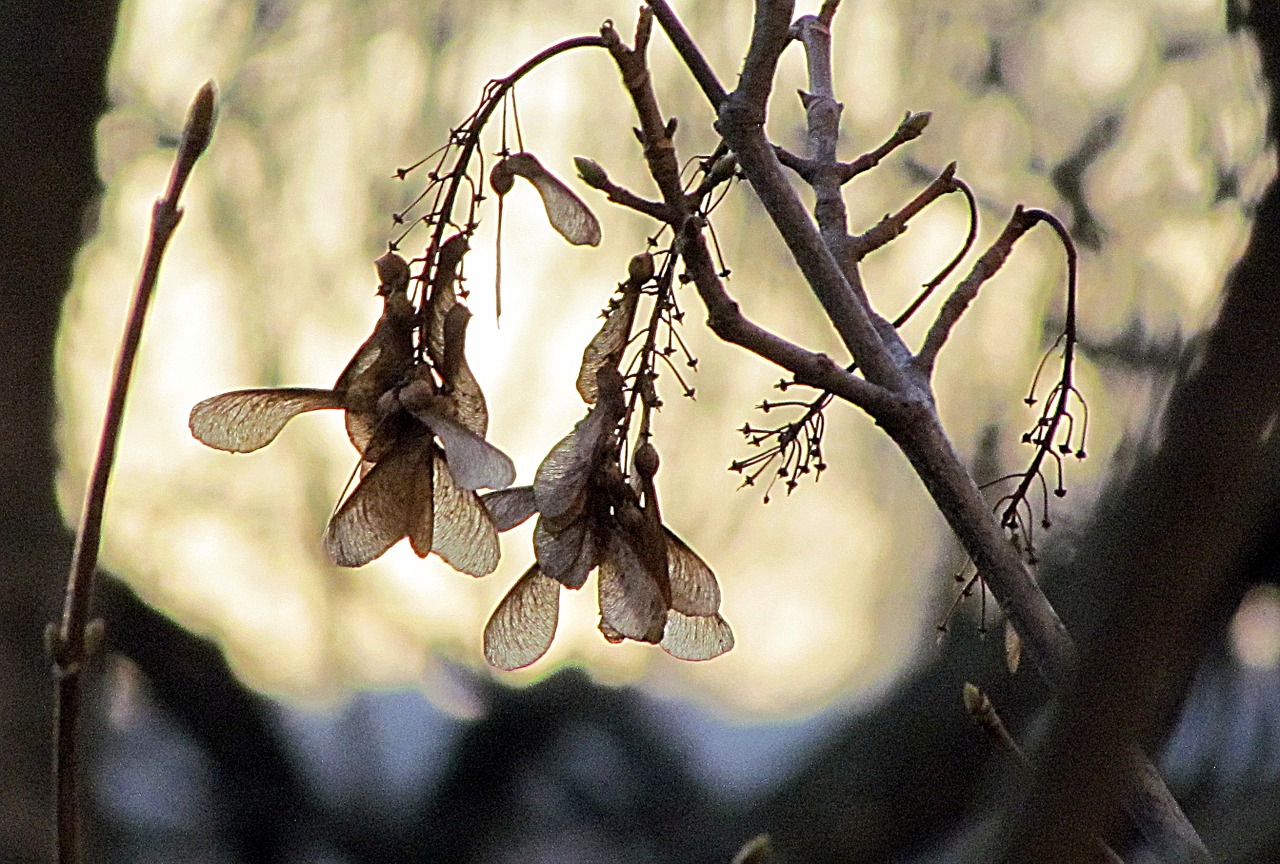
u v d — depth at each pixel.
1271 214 1.91
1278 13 2.99
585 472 2.08
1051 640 2.08
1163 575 1.91
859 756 4.40
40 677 4.16
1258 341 1.90
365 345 2.09
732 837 4.70
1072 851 1.92
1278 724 3.41
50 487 4.41
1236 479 1.91
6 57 4.62
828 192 2.14
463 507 2.09
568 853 4.86
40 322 4.49
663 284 2.08
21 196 4.52
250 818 4.80
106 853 4.25
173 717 4.78
